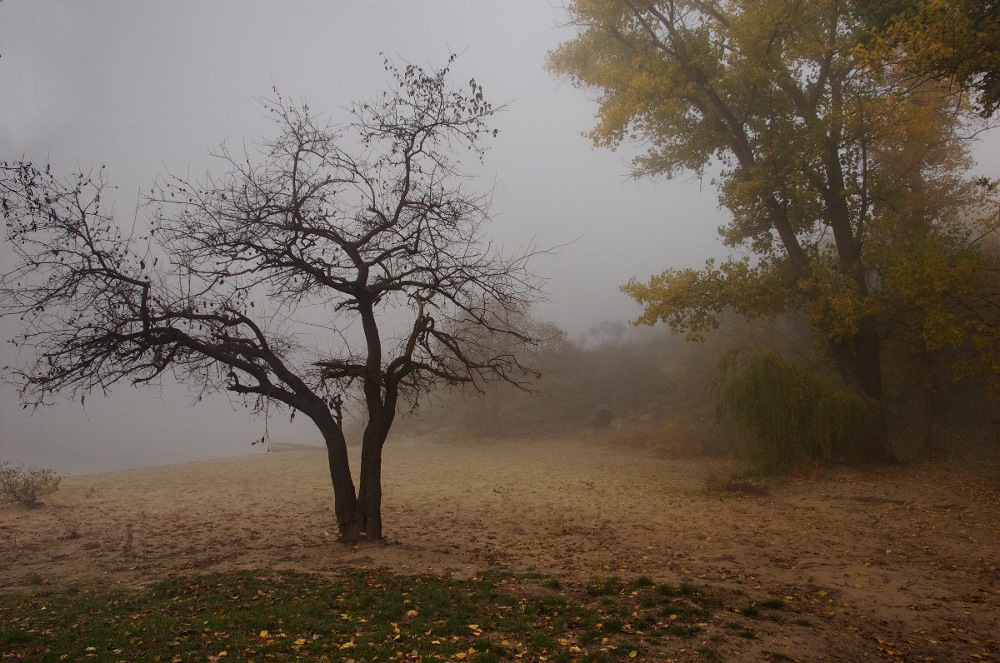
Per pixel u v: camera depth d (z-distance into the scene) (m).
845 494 16.25
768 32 19.53
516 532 13.40
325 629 6.68
